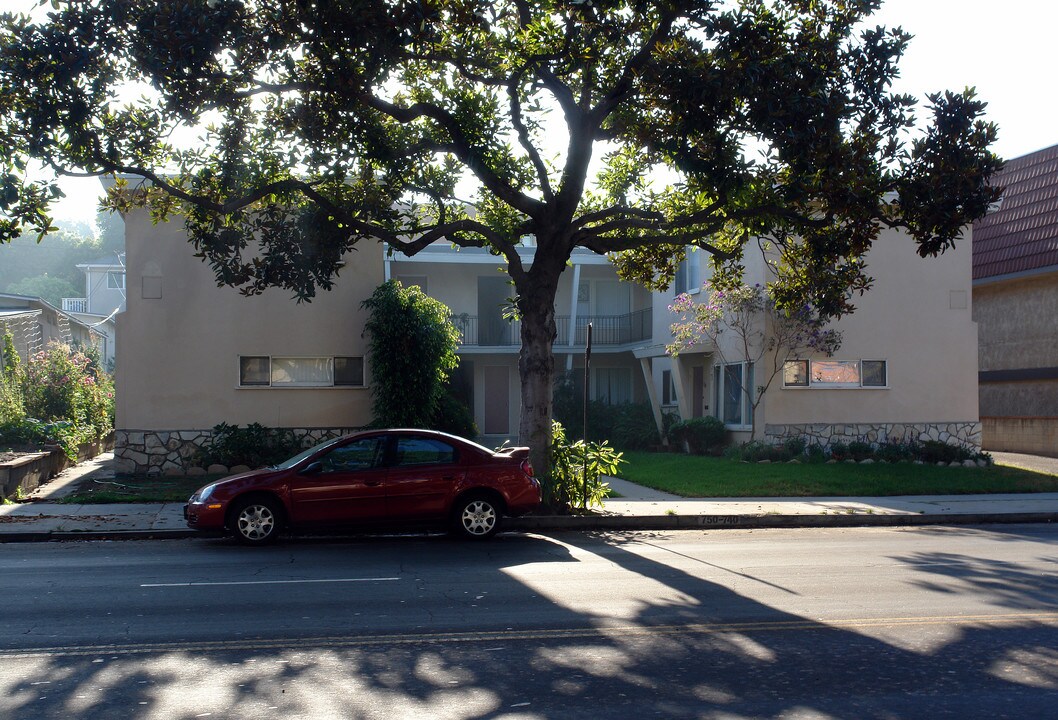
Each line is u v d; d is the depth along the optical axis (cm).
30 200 1313
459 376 3166
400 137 1600
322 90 1371
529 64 1392
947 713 590
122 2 1217
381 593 955
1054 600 926
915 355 2502
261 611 866
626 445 2895
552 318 1592
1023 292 3030
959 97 1334
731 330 2600
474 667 683
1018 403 3048
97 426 2694
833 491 1891
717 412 2734
